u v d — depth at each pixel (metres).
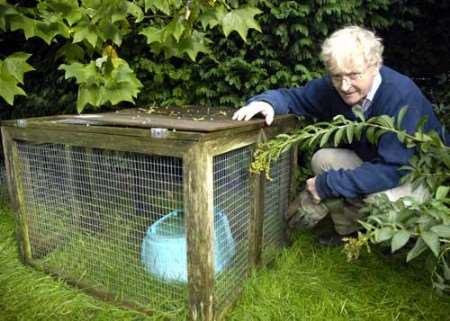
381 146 1.37
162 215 1.31
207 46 2.00
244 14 1.58
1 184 2.33
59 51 1.71
